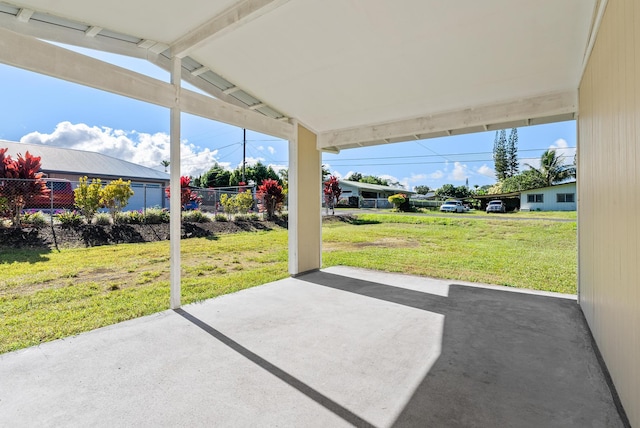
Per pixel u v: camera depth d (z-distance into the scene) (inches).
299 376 86.4
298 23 116.6
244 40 130.0
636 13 60.7
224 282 197.8
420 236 416.5
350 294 168.2
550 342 109.2
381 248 351.6
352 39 124.3
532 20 106.0
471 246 355.9
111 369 89.7
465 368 91.1
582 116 137.9
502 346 106.0
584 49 118.3
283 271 230.7
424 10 105.1
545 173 631.8
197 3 108.7
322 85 164.1
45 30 113.7
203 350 102.0
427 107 181.3
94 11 108.5
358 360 95.8
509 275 228.5
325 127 223.9
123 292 173.6
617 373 77.6
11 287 177.9
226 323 125.8
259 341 109.2
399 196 620.1
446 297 163.6
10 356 97.5
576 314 138.0
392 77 151.4
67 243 278.5
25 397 76.0
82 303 155.6
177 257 143.6
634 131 64.6
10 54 94.3
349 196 804.0
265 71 153.2
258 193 484.7
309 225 226.5
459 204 559.5
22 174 279.0
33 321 132.0
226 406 72.8
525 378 85.7
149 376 86.0
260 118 181.9
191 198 464.1
